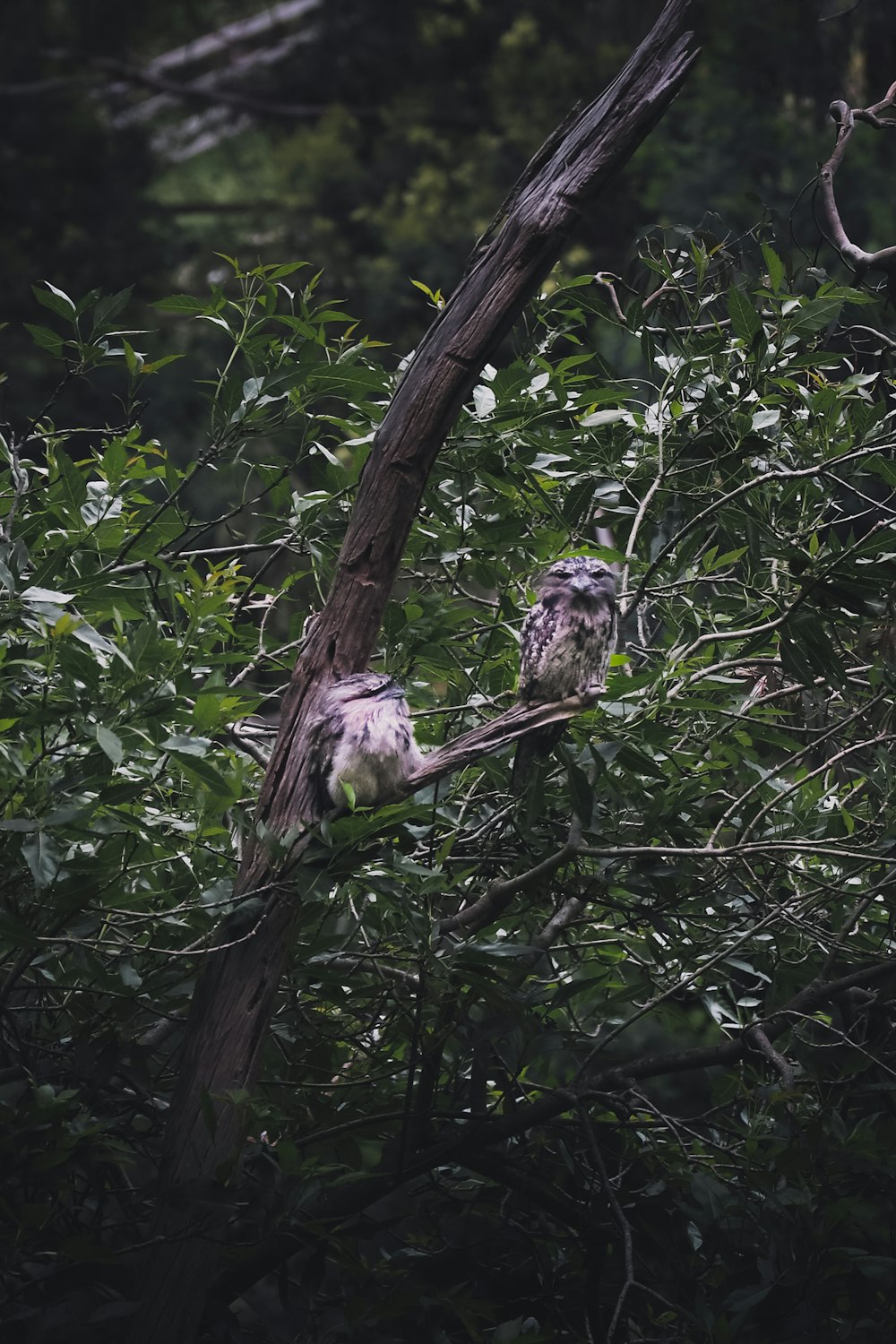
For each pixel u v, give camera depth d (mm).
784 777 10180
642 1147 9703
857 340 10688
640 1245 9016
